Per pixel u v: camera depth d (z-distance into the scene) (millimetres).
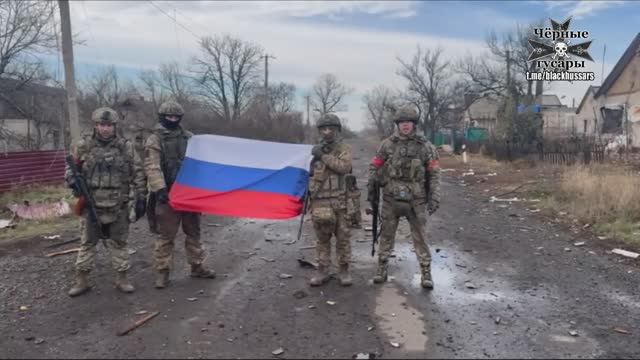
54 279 6070
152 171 5586
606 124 36094
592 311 5195
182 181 5863
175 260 6930
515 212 11273
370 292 5684
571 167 17766
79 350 4289
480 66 51531
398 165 5750
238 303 5332
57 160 14367
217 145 6270
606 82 37531
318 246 5938
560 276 6383
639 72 34656
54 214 10078
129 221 5637
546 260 7145
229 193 6012
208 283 5984
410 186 5754
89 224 5422
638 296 5645
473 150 33531
